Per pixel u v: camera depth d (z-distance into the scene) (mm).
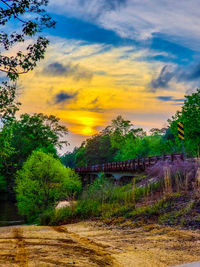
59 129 64125
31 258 4859
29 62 11359
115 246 6004
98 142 94938
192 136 27234
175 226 7781
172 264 4605
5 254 5105
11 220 23094
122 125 75625
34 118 59906
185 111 28188
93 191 14805
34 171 23969
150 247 5812
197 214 8250
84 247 5871
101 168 38062
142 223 8781
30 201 23016
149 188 13352
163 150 41531
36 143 58250
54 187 23734
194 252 5258
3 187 50250
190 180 11914
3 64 11172
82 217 11758
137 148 51531
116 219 9992
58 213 12555
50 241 6566
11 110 15156
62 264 4508
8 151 20500
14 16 9906
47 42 11398
